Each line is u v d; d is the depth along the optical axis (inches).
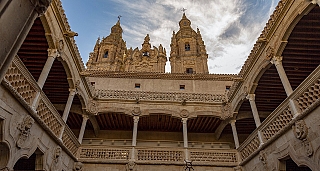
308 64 481.1
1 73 122.3
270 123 449.7
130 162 578.2
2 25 119.5
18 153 322.3
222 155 614.5
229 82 925.2
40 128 383.2
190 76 924.0
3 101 281.7
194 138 824.9
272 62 448.8
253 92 555.8
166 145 802.2
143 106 691.4
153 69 1336.1
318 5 344.5
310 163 327.9
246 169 562.6
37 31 410.3
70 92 538.9
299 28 407.2
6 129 290.5
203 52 1365.7
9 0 124.6
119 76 916.6
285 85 409.1
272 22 442.9
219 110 695.7
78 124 787.4
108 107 677.3
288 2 392.2
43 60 489.4
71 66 512.7
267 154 455.2
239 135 836.0
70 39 471.5
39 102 379.6
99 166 584.4
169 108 690.2
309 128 331.9
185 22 1617.9
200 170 587.8
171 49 1471.5
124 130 828.6
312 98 339.6
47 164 414.0
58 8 412.2
